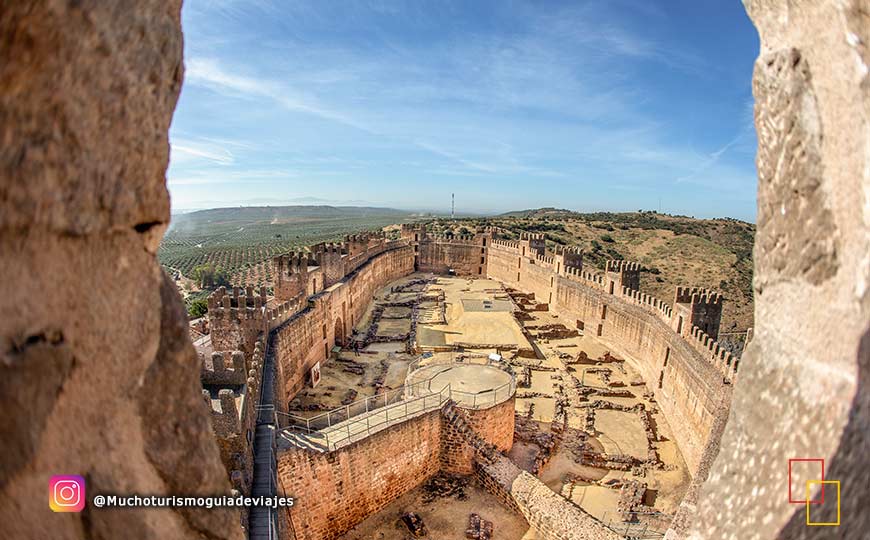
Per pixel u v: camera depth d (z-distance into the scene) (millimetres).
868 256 2740
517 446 31625
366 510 22953
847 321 2900
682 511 18984
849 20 2697
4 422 2445
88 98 2699
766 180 3604
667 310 40875
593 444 33188
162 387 3564
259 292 34906
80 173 2721
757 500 3404
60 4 2410
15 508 2574
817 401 3084
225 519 4027
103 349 3008
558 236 138375
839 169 2918
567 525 20984
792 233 3348
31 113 2414
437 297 73250
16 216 2416
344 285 52781
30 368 2545
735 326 77125
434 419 25797
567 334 57031
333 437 22266
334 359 46969
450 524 22797
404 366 45312
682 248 126375
